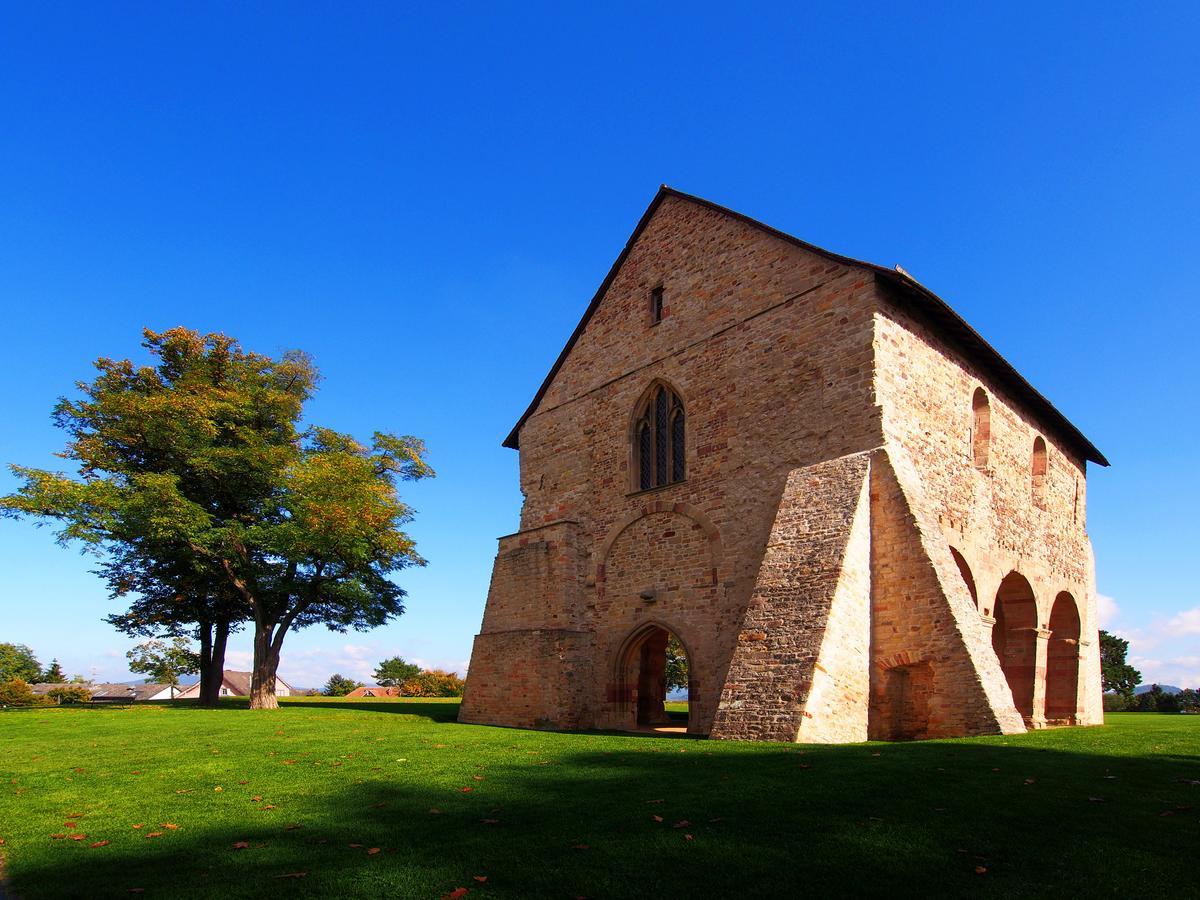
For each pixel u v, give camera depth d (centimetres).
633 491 2244
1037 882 617
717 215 2180
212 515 3023
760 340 1983
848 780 937
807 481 1745
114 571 3234
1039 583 2319
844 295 1812
